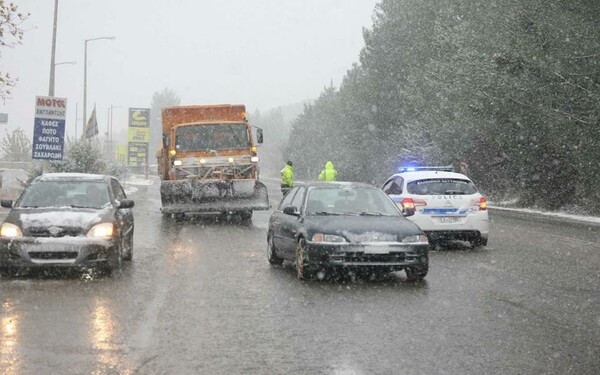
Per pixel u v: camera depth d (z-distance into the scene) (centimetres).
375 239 1070
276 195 3716
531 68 2548
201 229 1981
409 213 1284
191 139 2308
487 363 638
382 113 4619
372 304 914
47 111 2094
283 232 1213
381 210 1220
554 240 1717
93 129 3825
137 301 929
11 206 1238
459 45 3052
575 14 2323
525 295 978
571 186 2866
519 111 2634
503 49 2627
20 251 1076
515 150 2955
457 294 988
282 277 1139
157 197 3581
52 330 761
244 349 688
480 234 1522
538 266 1263
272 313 857
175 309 878
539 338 732
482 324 798
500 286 1054
